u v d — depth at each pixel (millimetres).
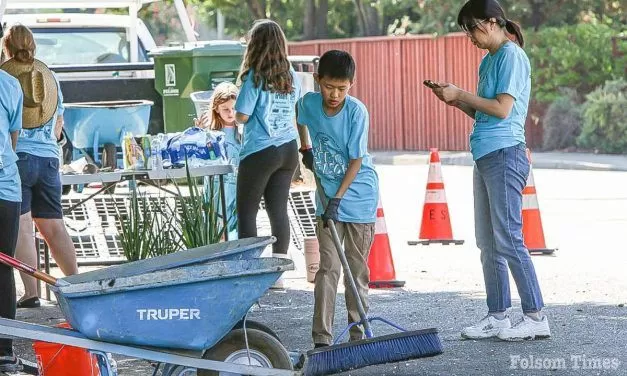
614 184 29297
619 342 12516
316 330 11742
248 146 14383
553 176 32031
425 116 43500
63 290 9133
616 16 42781
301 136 12047
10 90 11664
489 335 12773
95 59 24156
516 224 12523
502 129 12445
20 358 12031
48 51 23969
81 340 9242
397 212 24625
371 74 44938
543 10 42312
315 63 20578
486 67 12523
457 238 20469
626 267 17234
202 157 14789
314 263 16391
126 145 14922
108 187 16031
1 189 11633
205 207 14312
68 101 20578
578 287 15742
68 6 23375
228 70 20641
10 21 23688
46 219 14109
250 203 14461
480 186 12773
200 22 56500
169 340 9328
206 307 9328
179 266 9797
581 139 38406
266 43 14203
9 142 11734
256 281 9367
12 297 11805
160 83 20719
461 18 12500
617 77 39719
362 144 11539
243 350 9758
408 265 17859
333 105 11492
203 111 18750
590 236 20469
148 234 14359
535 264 17688
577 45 39781
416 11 45969
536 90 40031
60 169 14875
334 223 11562
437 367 11648
